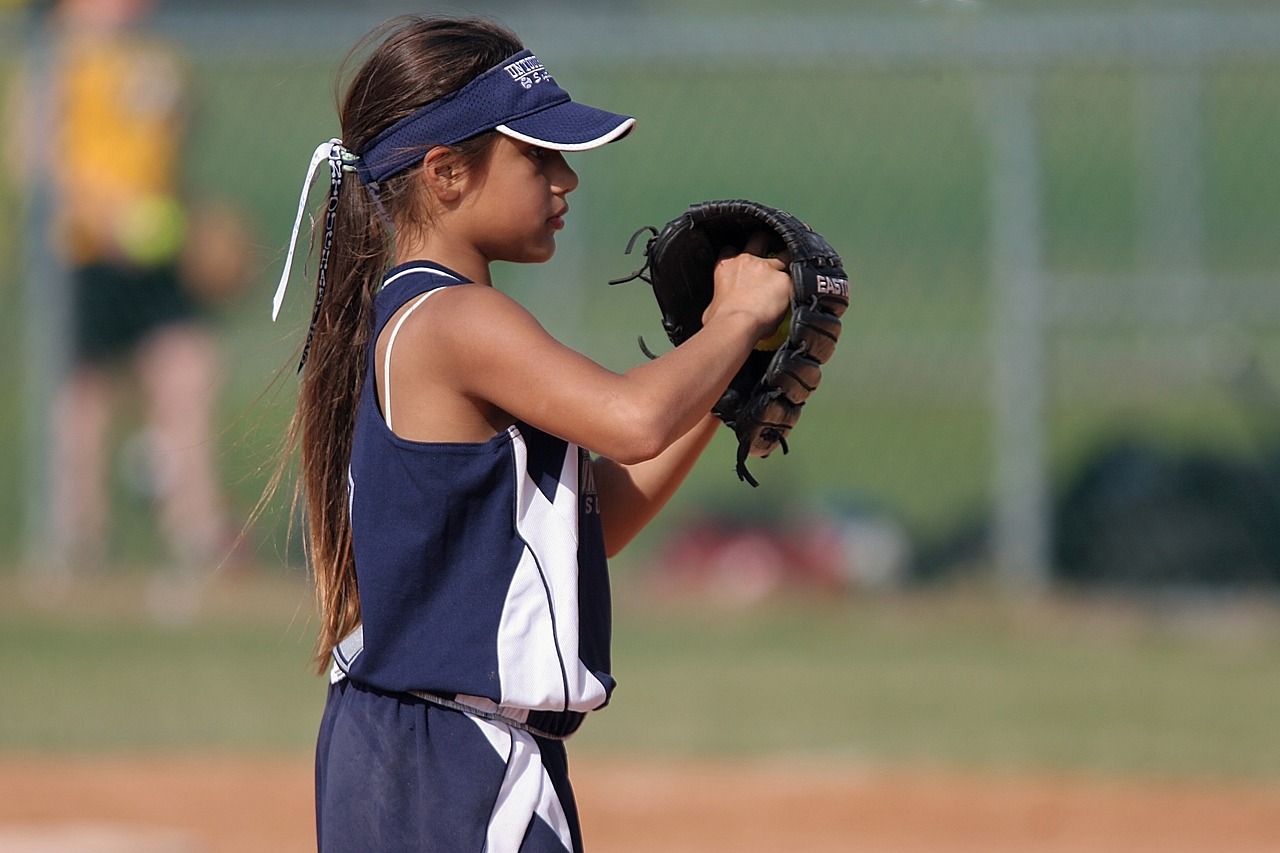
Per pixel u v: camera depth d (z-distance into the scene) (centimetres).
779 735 1984
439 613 840
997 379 2734
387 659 848
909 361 3155
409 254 902
